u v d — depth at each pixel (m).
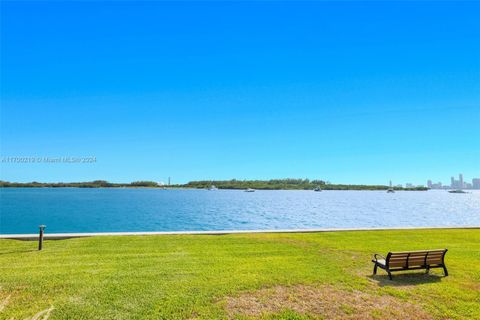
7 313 6.93
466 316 7.30
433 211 56.22
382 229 19.50
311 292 8.55
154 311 7.23
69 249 13.05
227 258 11.95
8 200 68.69
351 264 11.41
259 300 7.96
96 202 65.62
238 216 44.12
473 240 16.48
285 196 112.62
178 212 48.31
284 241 15.38
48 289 8.39
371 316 7.22
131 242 14.57
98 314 7.04
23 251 12.70
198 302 7.74
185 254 12.45
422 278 9.92
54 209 49.84
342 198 101.75
